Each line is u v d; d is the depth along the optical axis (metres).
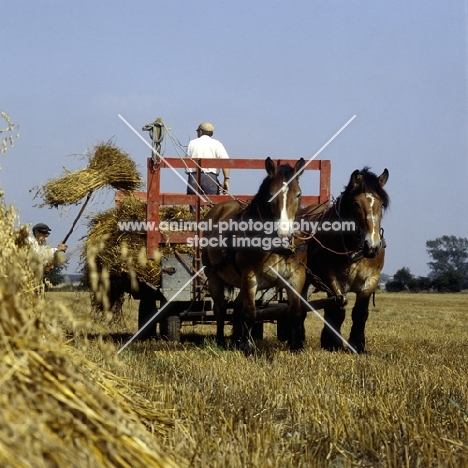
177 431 4.93
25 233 4.64
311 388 7.57
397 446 5.40
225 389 7.32
